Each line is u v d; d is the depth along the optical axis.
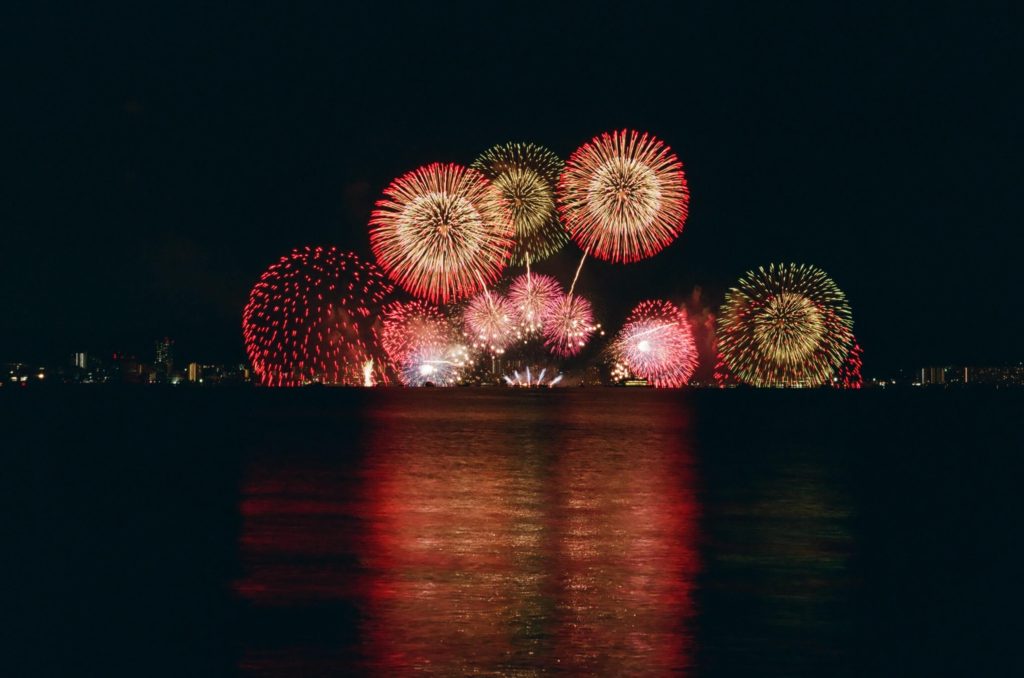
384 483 36.59
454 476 39.25
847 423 87.38
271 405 124.12
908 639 15.99
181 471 41.00
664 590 18.84
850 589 19.19
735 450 54.88
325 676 14.03
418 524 26.34
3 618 16.89
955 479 39.66
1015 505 31.62
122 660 14.82
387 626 16.27
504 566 20.81
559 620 16.66
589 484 36.59
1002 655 15.31
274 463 44.94
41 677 14.23
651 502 31.34
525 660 14.62
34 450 52.00
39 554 22.17
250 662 14.64
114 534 24.86
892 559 22.16
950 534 25.66
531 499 31.94
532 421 87.88
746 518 28.09
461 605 17.55
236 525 26.22
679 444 59.56
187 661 14.73
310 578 19.64
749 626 16.50
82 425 76.81
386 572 20.17
